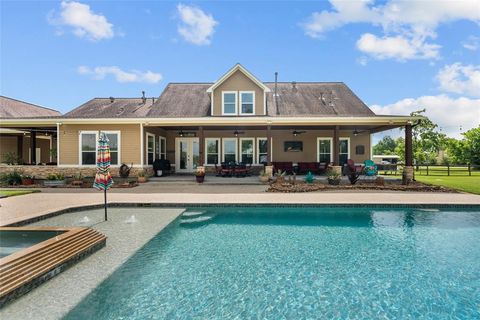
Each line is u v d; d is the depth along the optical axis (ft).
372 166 44.98
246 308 10.68
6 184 40.09
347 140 55.21
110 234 18.22
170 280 12.71
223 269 13.98
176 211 24.80
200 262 14.79
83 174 44.14
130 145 44.57
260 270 13.94
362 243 17.93
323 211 25.34
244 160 55.52
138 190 35.29
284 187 35.42
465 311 10.58
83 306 10.28
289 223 22.53
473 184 41.19
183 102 57.06
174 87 63.00
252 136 55.31
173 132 56.34
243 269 14.03
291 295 11.64
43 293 10.83
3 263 10.19
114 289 11.73
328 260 15.24
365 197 29.45
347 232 20.21
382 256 15.79
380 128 51.01
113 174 43.91
